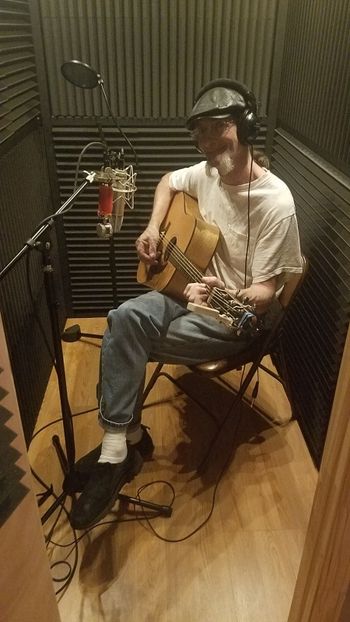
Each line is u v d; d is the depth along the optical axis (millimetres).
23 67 1916
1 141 1602
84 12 1990
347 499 835
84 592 1410
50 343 2246
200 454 1853
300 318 1989
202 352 1616
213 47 2080
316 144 1783
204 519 1616
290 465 1808
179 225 1734
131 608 1378
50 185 2305
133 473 1685
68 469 1592
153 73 2127
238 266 1688
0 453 782
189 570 1470
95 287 2619
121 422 1510
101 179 1453
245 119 1444
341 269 1600
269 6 1991
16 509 809
